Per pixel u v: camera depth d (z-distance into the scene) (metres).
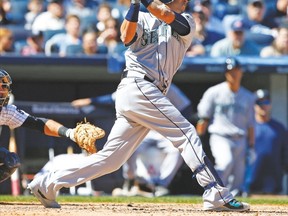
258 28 53.06
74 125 42.28
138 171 41.69
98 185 42.88
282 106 49.06
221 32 51.81
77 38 48.03
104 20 50.09
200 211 21.80
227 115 42.50
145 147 41.53
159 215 19.95
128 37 21.02
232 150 42.47
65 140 42.09
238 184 43.03
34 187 22.44
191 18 21.61
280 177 45.91
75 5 53.75
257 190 45.62
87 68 46.06
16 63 44.62
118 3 52.75
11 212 20.38
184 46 21.86
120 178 43.16
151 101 21.27
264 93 45.88
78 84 48.09
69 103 44.50
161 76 21.45
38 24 50.94
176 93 41.53
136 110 21.33
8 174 21.78
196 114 45.78
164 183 41.75
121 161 21.92
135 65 21.44
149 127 21.55
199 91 49.66
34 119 21.89
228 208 21.72
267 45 50.72
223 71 45.69
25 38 48.00
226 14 55.28
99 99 42.16
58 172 22.11
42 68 46.03
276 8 54.78
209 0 53.38
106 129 42.22
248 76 50.34
